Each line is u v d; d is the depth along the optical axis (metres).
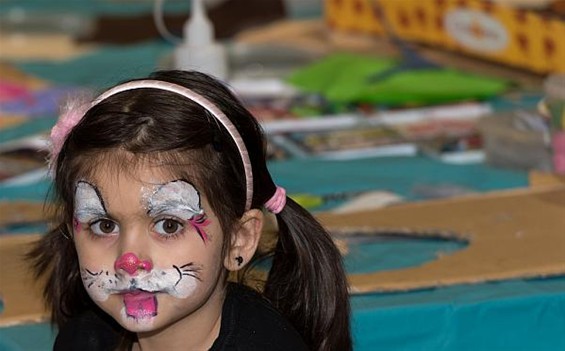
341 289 1.81
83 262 1.63
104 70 3.60
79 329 1.83
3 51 3.86
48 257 1.90
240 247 1.70
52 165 1.70
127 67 3.50
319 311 1.81
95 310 1.85
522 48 3.40
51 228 1.97
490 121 2.87
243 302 1.73
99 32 4.04
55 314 1.91
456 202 2.49
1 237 2.35
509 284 2.11
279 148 2.92
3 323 2.02
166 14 4.11
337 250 1.82
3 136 3.03
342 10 3.84
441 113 3.17
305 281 1.80
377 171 2.75
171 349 1.71
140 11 4.32
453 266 2.16
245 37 3.92
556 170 2.67
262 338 1.69
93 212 1.61
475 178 2.69
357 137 3.00
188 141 1.59
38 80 3.52
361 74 3.38
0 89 3.41
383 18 3.70
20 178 2.72
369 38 3.80
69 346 1.83
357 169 2.76
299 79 3.45
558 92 2.64
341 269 1.82
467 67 3.51
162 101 1.61
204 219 1.61
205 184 1.61
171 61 3.61
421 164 2.79
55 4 4.49
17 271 2.19
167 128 1.59
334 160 2.82
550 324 2.05
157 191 1.59
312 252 1.79
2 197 2.61
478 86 3.26
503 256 2.19
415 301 2.04
